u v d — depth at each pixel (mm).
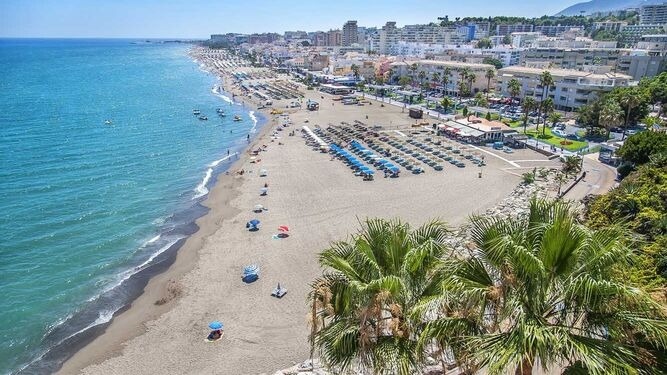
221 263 48094
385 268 14555
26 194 69750
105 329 38156
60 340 37000
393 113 137500
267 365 32500
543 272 10977
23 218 60938
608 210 36938
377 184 71938
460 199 64312
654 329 10531
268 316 38344
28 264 49312
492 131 97000
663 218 30031
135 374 32594
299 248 50750
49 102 157125
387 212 60281
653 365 10820
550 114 113250
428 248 13883
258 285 43312
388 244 14641
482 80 164500
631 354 10414
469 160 83812
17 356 35344
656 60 146000
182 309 40062
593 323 11266
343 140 101312
